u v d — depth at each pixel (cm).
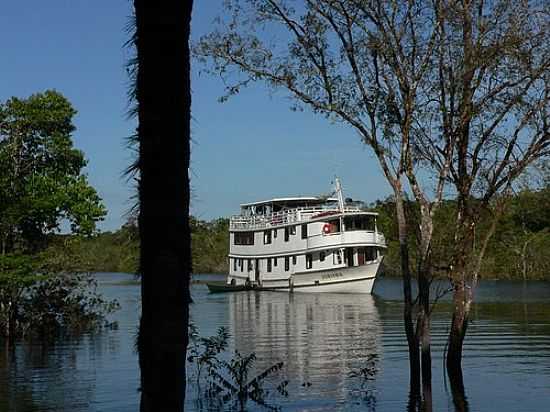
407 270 1507
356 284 5469
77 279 3145
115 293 6594
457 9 1465
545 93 1538
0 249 2961
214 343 1805
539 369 1947
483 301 4766
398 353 2347
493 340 2600
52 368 2128
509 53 1472
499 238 6338
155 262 653
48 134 3077
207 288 7281
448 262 1667
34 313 2995
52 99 3033
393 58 1484
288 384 1798
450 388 1675
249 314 4066
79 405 1614
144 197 658
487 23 1479
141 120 660
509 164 1595
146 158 656
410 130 1539
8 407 1596
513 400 1564
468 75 1481
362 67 1502
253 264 6381
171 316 654
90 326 3241
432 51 1480
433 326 3127
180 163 660
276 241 6031
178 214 658
